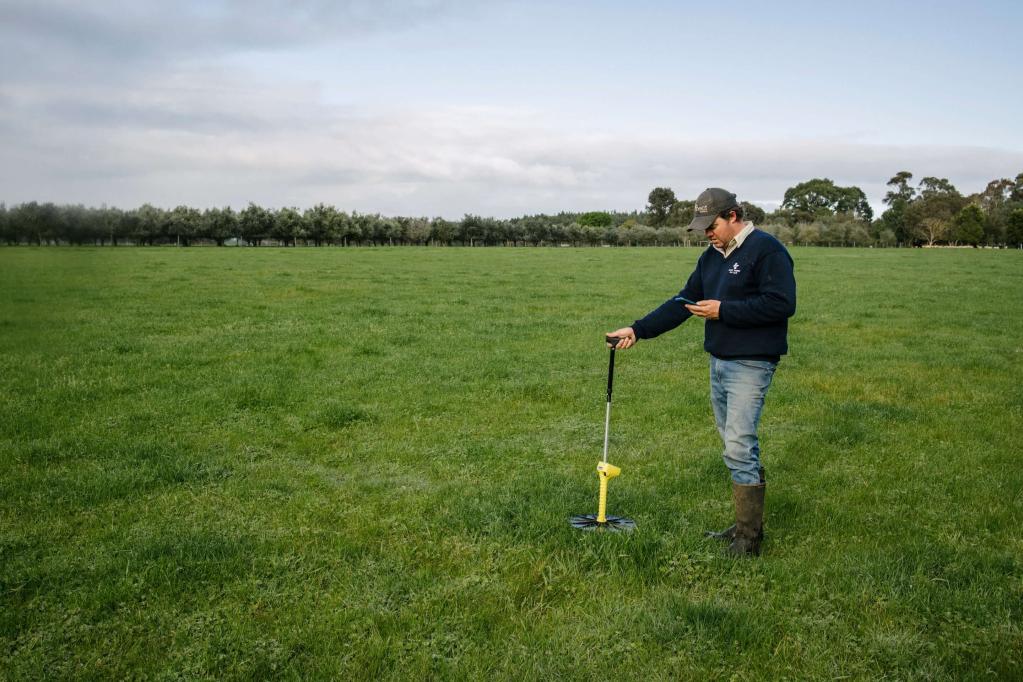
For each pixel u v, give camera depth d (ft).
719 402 18.38
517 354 45.60
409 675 12.46
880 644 13.20
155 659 12.91
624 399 34.14
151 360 41.34
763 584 15.42
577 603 14.84
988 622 13.93
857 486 22.21
